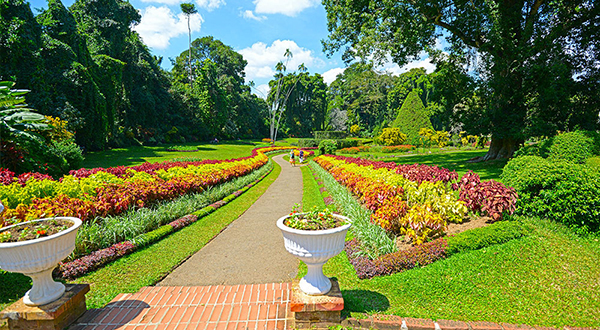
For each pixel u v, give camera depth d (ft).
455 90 48.08
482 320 9.95
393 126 128.88
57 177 33.27
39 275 9.11
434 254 13.67
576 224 16.20
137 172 28.55
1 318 8.84
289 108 225.76
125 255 15.85
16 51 52.85
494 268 12.91
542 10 43.55
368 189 21.06
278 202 31.81
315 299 9.36
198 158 84.07
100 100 72.95
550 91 35.86
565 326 9.76
